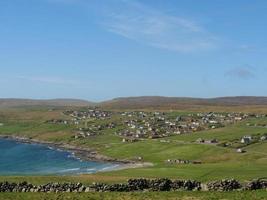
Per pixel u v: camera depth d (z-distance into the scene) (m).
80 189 75.38
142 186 75.88
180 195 69.38
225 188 74.62
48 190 75.38
